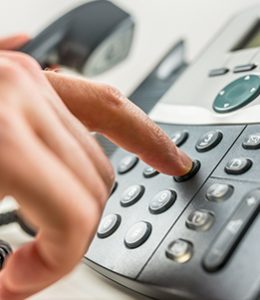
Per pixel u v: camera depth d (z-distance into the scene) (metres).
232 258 0.18
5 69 0.16
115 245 0.23
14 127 0.15
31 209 0.15
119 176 0.28
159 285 0.19
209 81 0.31
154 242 0.22
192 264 0.19
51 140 0.16
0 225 0.31
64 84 0.21
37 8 0.60
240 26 0.35
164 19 0.60
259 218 0.19
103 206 0.16
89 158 0.17
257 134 0.24
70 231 0.15
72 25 0.43
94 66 0.45
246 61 0.31
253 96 0.27
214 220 0.20
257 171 0.22
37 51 0.42
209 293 0.17
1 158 0.14
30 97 0.16
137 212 0.24
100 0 0.46
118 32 0.44
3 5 0.59
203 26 0.56
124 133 0.22
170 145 0.23
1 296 0.18
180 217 0.22
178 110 0.31
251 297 0.17
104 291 0.24
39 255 0.16
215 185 0.22
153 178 0.26
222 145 0.25
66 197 0.15
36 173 0.14
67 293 0.25
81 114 0.21
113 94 0.22
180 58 0.43
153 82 0.40
